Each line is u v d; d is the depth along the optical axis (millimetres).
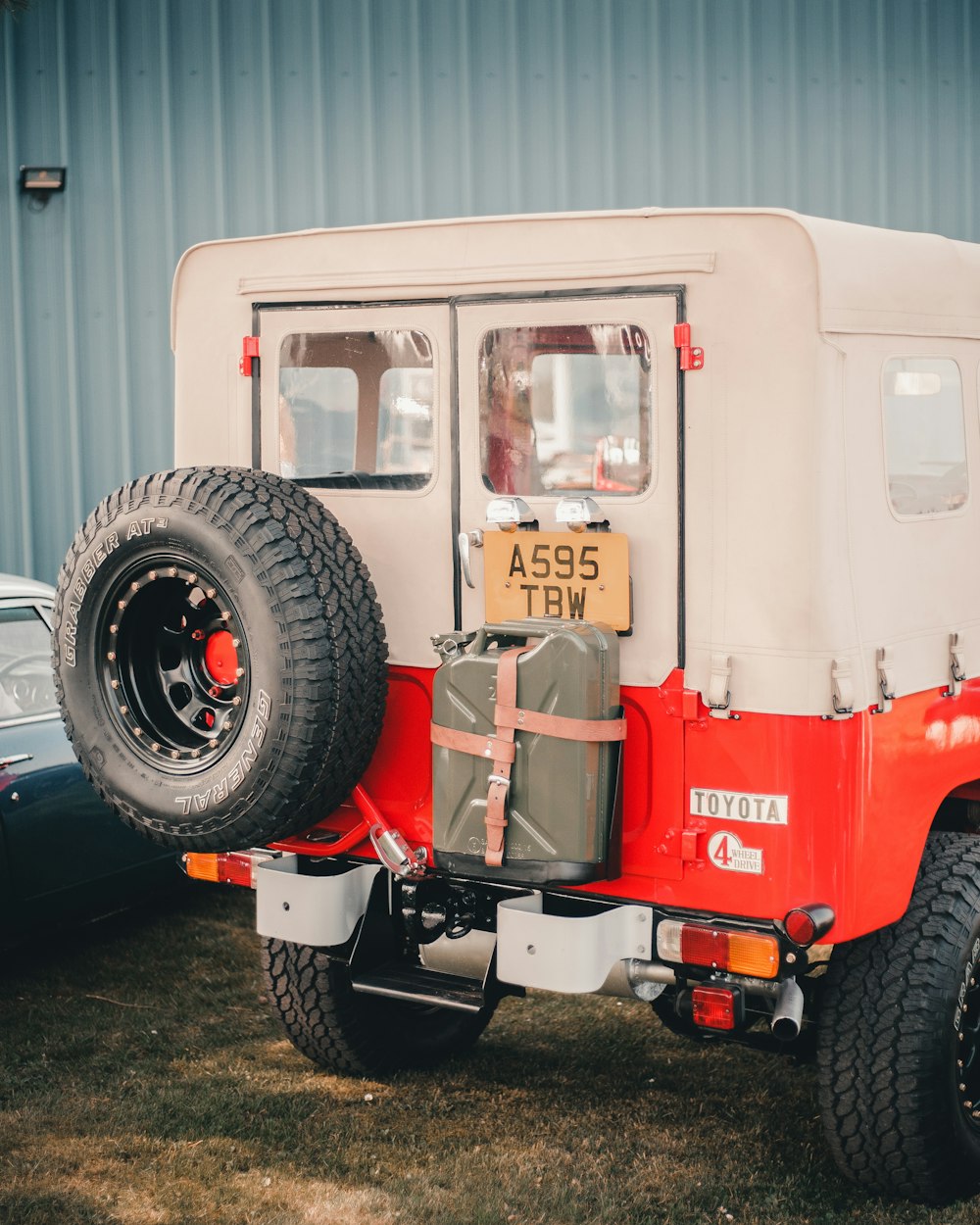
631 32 7668
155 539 3801
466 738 3623
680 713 3629
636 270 3654
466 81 7695
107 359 8023
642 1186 3967
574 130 7723
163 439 8039
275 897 4098
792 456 3492
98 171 7930
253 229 7887
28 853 5336
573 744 3498
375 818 3990
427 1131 4328
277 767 3678
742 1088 4660
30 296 8016
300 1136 4281
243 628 3695
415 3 7680
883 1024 3736
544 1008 5352
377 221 7812
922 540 3916
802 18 7707
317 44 7742
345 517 4137
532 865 3562
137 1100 4531
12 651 5547
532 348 3838
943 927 3787
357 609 3740
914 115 7852
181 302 4379
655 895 3705
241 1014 5312
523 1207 3844
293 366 4234
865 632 3621
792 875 3518
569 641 3488
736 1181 3996
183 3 7805
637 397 3686
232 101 7832
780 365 3498
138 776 3893
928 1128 3740
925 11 7793
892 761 3727
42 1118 4387
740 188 7770
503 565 3863
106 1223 3762
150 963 5852
